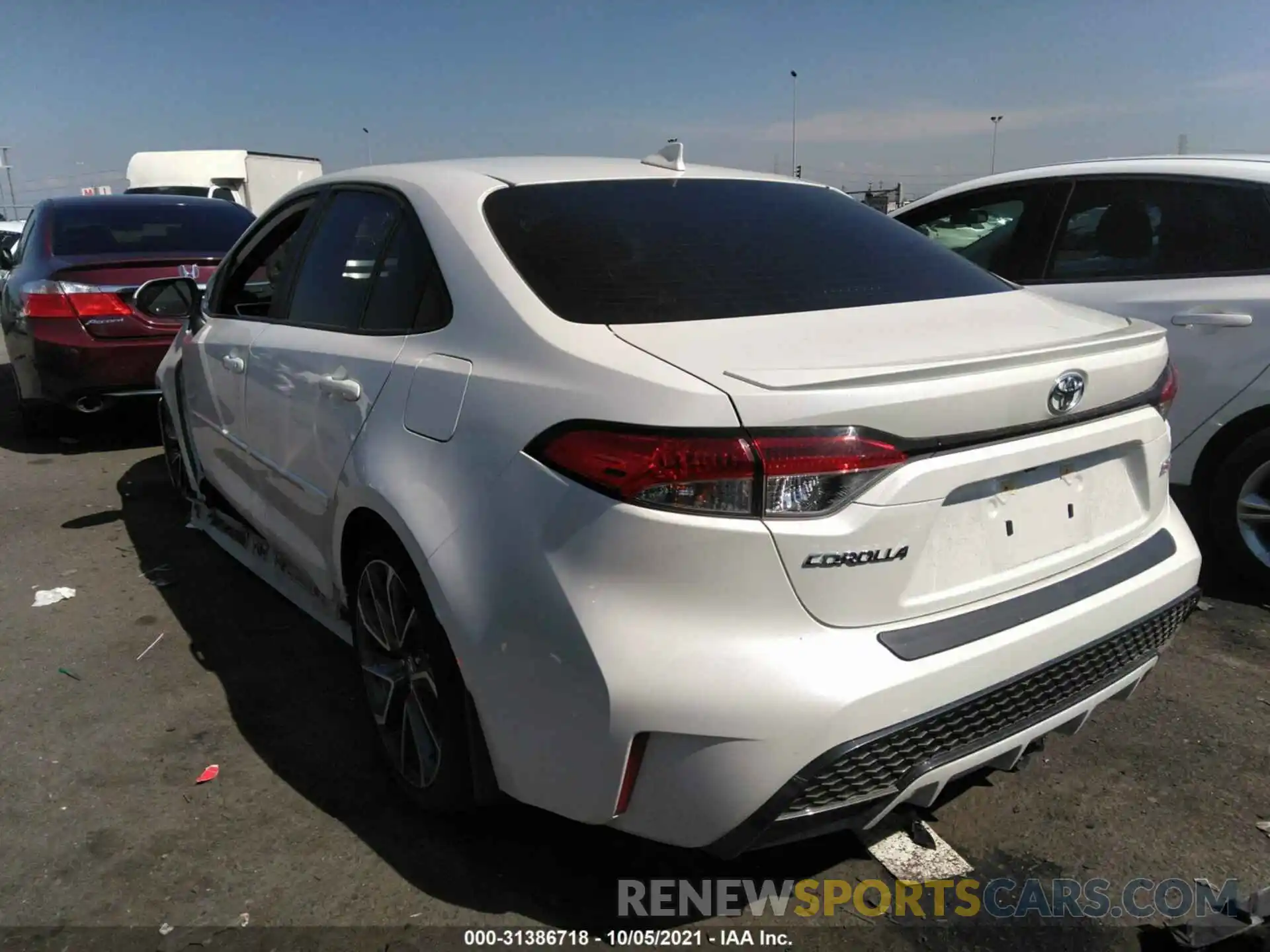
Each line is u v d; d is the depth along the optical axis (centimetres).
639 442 189
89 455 664
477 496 217
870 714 188
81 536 498
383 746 280
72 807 274
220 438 392
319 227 335
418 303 264
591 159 312
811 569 187
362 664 284
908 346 213
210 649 370
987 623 207
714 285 239
